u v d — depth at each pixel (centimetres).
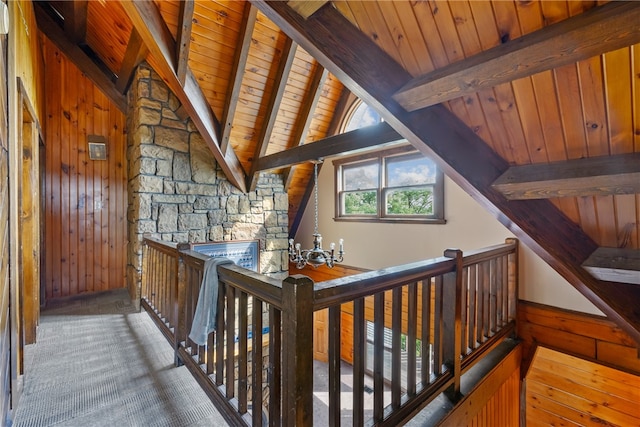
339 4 157
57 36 409
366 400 405
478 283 250
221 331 177
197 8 304
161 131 397
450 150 174
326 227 557
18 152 207
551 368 316
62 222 423
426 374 183
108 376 219
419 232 409
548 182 152
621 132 125
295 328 114
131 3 278
